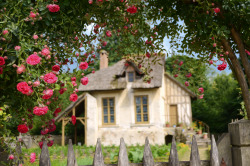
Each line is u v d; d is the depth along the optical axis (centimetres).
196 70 459
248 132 289
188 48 425
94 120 1883
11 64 270
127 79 1961
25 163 305
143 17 411
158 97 1916
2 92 303
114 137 1927
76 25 316
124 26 417
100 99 1986
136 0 315
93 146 1788
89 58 354
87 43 359
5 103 299
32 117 322
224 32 330
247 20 319
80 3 317
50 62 303
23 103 303
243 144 286
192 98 2381
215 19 350
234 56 344
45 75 264
